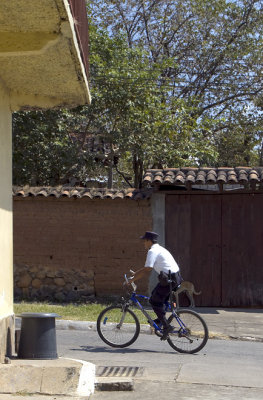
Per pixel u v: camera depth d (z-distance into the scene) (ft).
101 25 88.69
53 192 49.14
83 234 49.37
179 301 47.52
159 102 70.23
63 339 34.81
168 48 91.04
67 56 22.77
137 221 48.70
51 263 49.57
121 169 95.40
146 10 90.84
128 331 32.35
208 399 21.84
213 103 89.66
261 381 25.00
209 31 90.33
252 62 88.12
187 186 47.67
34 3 18.71
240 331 38.24
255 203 48.03
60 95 28.32
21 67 24.14
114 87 63.93
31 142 62.90
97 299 48.34
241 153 90.12
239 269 47.75
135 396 22.02
